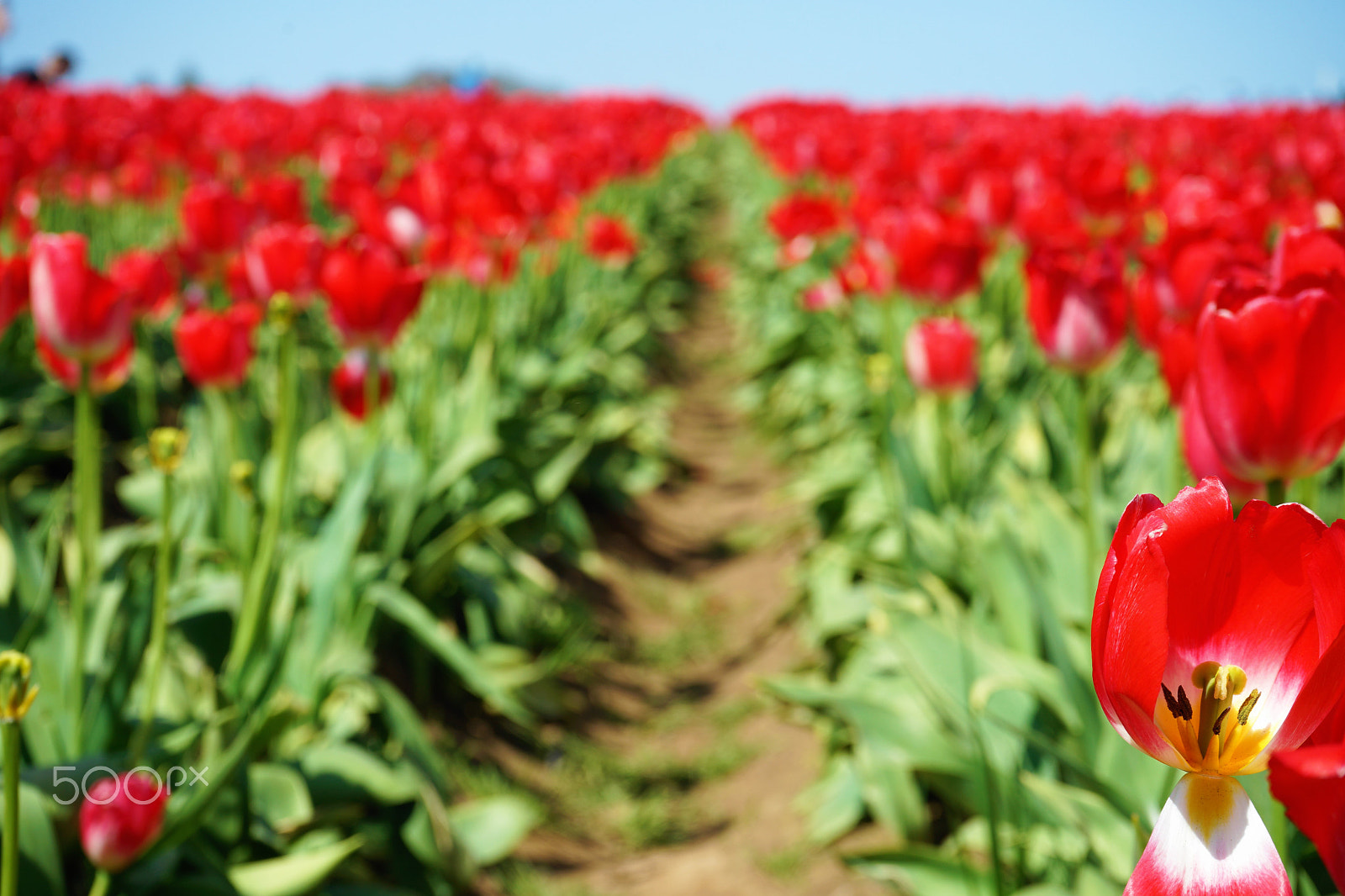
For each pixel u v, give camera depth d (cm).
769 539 623
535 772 399
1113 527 307
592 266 876
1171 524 100
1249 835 98
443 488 413
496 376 556
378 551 395
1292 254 181
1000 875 201
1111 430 433
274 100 1208
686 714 459
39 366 504
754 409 863
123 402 503
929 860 235
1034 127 1273
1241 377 146
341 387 331
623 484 648
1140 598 97
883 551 410
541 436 567
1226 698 98
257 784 268
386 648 397
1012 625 290
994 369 527
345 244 315
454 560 414
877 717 264
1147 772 216
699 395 959
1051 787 224
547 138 1131
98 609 286
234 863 253
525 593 474
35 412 469
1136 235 460
